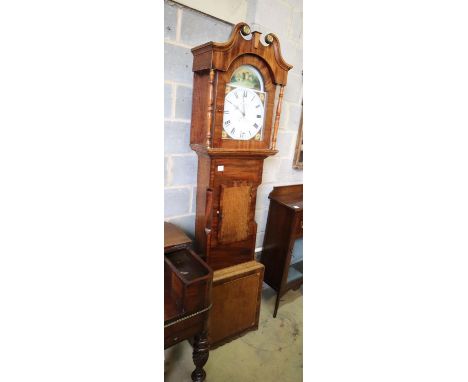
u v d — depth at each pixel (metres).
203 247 1.15
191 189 1.20
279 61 1.00
